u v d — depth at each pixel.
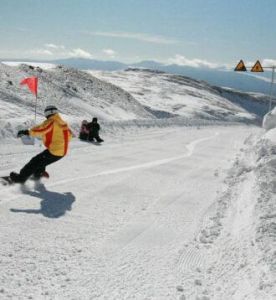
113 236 6.16
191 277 4.93
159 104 79.50
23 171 8.22
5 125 14.93
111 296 4.38
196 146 18.70
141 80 115.38
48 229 6.18
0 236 5.70
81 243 5.77
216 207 8.02
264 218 6.03
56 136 8.30
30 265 4.92
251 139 20.78
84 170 10.58
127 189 9.05
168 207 7.92
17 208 6.98
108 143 16.84
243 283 4.52
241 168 10.85
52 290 4.39
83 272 4.89
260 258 4.89
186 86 115.94
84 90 42.34
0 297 4.13
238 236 5.89
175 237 6.30
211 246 5.91
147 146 17.02
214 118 73.44
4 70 32.09
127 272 4.98
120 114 40.09
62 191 8.34
